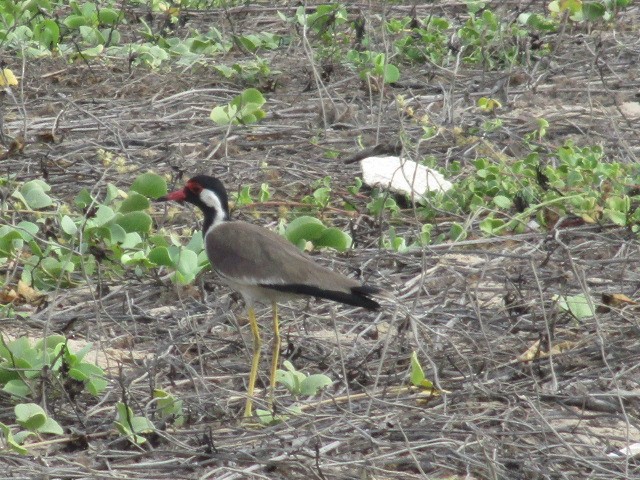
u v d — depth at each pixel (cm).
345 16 2167
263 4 2441
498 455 885
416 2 2395
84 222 1202
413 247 1293
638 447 898
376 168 1477
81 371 966
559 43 2045
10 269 1241
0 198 1365
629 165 1505
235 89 1898
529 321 1130
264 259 991
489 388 1002
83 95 1839
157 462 868
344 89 1900
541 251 1293
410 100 1839
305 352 1088
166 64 1992
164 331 1124
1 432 913
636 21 2339
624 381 1017
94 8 2153
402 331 1062
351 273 1237
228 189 1473
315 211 1405
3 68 1822
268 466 857
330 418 936
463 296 1191
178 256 1174
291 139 1672
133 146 1630
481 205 1403
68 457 880
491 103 1750
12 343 1003
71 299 1198
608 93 1816
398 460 872
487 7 2338
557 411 970
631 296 1193
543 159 1603
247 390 1005
